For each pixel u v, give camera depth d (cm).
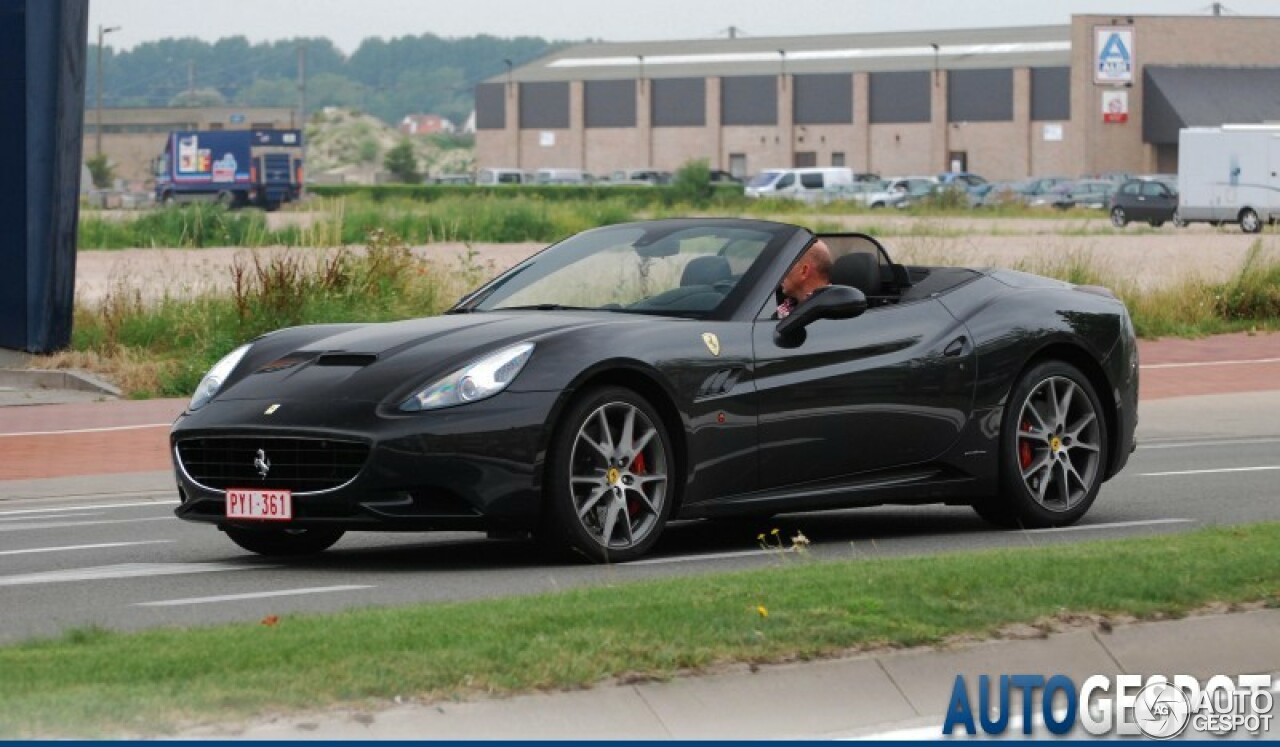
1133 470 2005
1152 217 8900
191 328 3147
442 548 1462
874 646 928
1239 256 5859
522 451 1276
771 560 1362
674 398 1340
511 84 18162
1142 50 15075
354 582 1273
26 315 3050
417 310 3294
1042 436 1535
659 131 17562
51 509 1838
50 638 977
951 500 1514
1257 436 2380
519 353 1298
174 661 861
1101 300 1588
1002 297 1531
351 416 1267
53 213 3041
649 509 1342
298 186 13562
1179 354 3475
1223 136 8394
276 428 1278
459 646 888
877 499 1450
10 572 1348
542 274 1473
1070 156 15375
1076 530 1541
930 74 16225
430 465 1257
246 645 896
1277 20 15050
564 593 1065
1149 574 1082
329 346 1358
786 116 16925
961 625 966
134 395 2834
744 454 1376
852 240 1516
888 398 1443
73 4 2988
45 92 3016
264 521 1291
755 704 867
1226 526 1433
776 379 1388
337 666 845
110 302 3262
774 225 1470
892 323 1459
